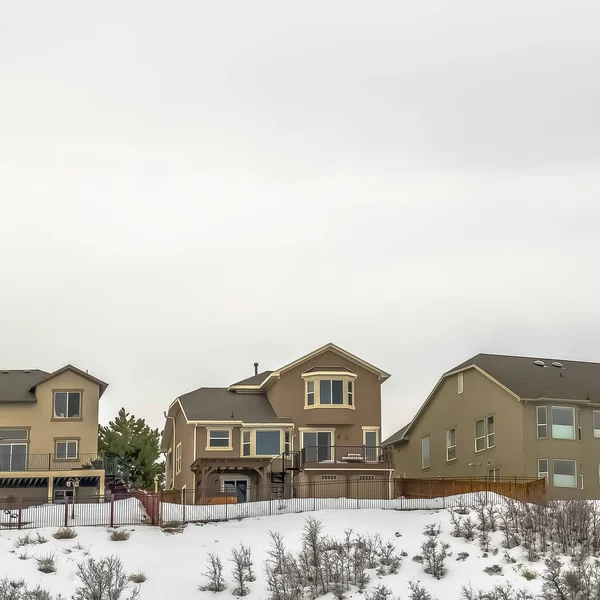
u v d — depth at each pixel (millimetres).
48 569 44719
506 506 52125
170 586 44000
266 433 69000
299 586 43750
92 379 70062
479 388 68562
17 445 68500
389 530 49938
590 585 42062
